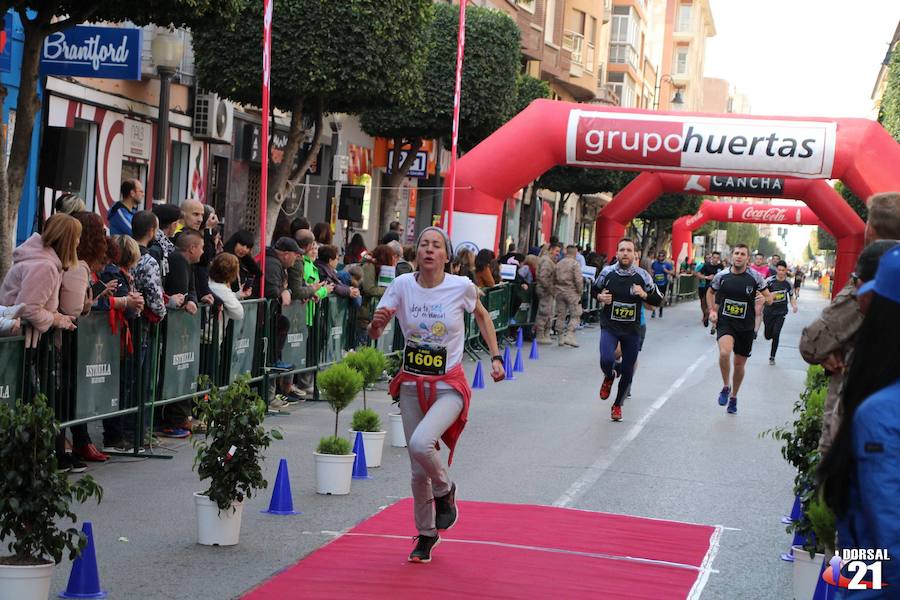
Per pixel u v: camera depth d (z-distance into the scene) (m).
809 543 5.77
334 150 26.09
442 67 24.22
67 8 10.42
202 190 20.80
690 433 12.14
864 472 2.85
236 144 22.25
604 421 12.70
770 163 20.53
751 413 14.16
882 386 2.91
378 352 9.72
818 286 105.19
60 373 8.02
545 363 19.09
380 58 16.39
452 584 5.87
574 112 21.25
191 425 10.16
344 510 7.68
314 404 12.77
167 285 9.79
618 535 7.24
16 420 4.88
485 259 19.81
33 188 15.55
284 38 16.02
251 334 11.38
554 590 5.86
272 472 8.83
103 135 17.31
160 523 7.06
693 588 6.11
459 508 7.84
